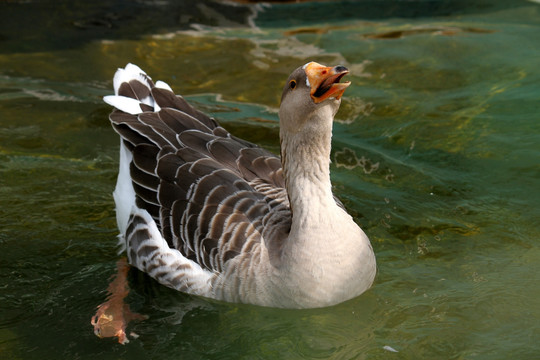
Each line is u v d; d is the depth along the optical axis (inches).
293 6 618.8
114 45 542.3
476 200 370.6
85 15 597.9
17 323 289.0
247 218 292.2
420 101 464.4
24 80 488.1
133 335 282.0
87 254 334.3
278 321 287.4
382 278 312.0
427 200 370.9
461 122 439.8
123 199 334.0
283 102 274.1
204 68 507.2
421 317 285.7
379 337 274.7
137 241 319.6
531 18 587.8
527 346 267.0
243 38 557.3
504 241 338.0
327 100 259.9
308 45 543.2
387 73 498.9
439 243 337.4
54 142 417.4
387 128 436.8
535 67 498.6
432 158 407.5
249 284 283.1
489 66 504.4
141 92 359.6
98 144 417.4
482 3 620.1
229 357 268.7
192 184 305.9
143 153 323.9
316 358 265.4
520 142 417.4
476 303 293.6
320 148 270.2
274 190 311.1
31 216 357.7
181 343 276.8
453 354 263.9
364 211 361.1
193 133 331.6
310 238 273.6
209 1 624.1
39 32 564.4
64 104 457.4
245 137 419.2
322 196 275.3
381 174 393.4
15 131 425.7
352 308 290.7
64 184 382.6
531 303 292.5
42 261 328.5
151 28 574.9
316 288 278.1
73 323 289.7
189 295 303.4
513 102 457.7
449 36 553.9
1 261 327.3
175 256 301.3
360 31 569.6
